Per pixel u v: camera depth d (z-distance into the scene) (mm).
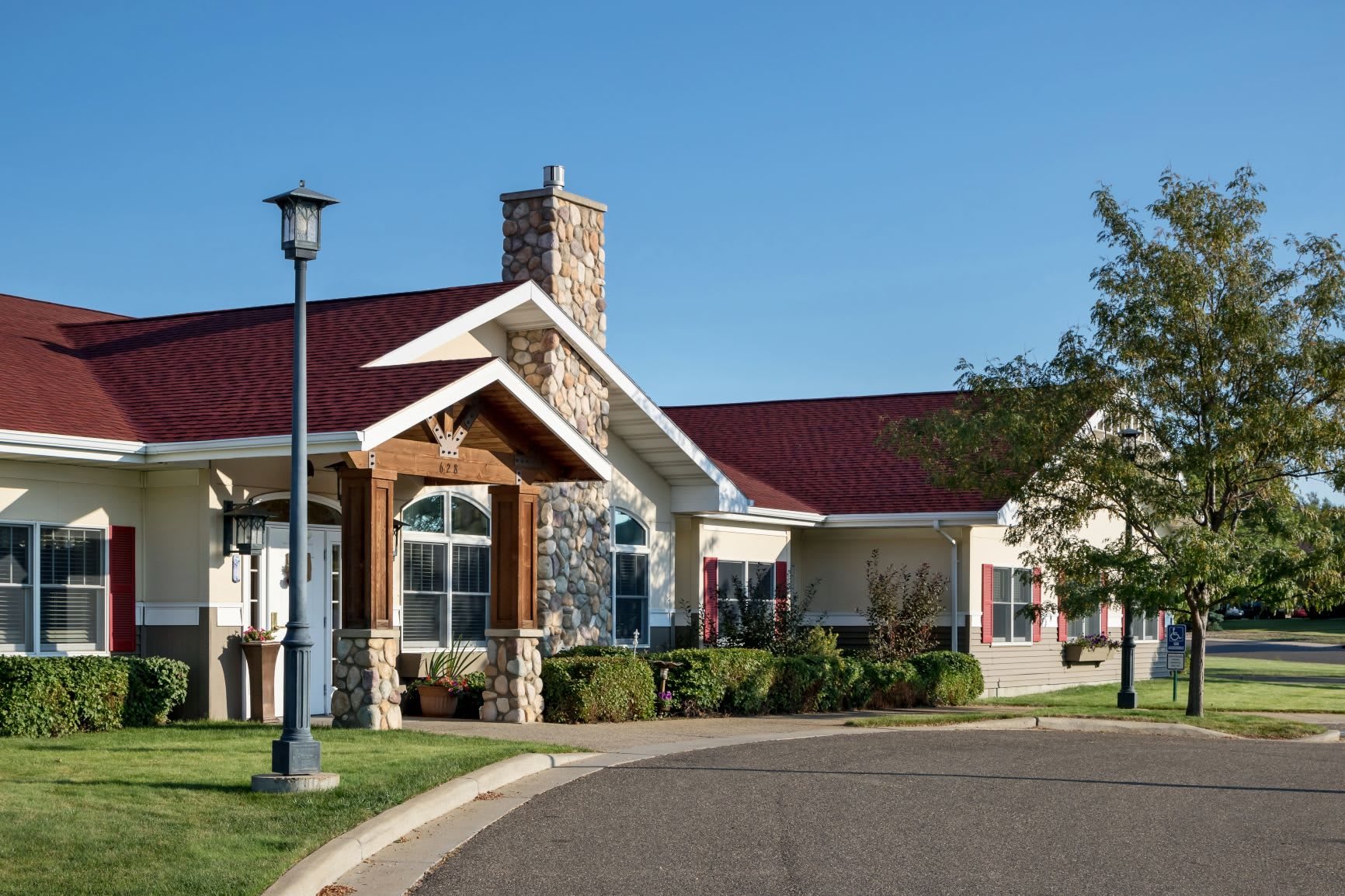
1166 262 22125
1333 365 21625
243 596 17375
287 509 18281
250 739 14469
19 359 18406
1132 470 22594
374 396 16484
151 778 11750
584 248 23609
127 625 16969
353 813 10578
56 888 8211
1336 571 22375
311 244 11781
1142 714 23250
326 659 18984
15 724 14680
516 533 18234
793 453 31422
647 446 24219
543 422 18172
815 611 28859
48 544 16312
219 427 16578
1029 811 12500
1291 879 9914
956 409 24391
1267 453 22391
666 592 25172
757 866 9875
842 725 20031
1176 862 10398
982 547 28250
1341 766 16812
